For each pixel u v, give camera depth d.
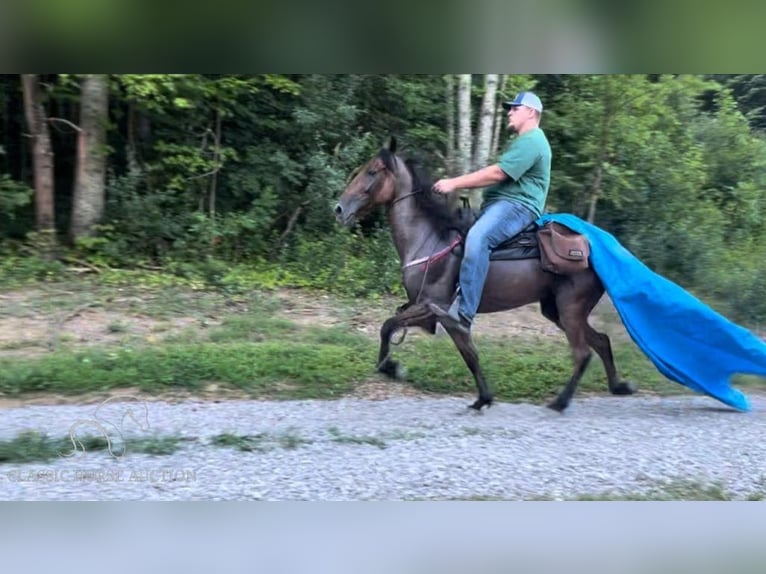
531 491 5.29
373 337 10.37
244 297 11.88
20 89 13.81
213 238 13.35
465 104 12.89
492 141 13.74
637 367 9.25
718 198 16.06
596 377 8.88
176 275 12.52
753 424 7.14
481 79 14.31
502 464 5.80
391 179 7.41
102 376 8.12
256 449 6.06
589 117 13.90
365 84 14.55
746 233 15.52
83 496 5.07
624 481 5.52
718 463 5.96
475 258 7.12
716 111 17.00
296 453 5.98
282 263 13.42
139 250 13.11
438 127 15.00
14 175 14.44
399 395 8.16
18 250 12.48
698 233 13.82
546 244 7.28
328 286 12.75
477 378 7.39
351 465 5.71
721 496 5.29
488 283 7.34
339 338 10.05
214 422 6.88
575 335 7.47
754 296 12.22
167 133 14.21
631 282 7.36
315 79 14.09
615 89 13.53
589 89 13.99
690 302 7.43
